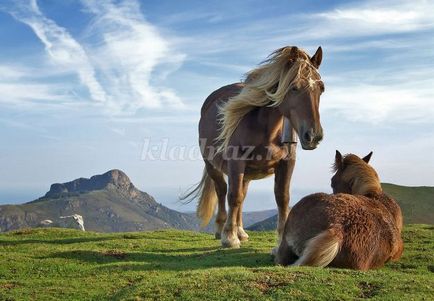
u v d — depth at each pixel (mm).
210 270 6816
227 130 9344
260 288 5797
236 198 9477
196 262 8484
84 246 10906
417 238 11094
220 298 5609
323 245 6344
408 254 8844
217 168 10609
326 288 5637
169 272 7719
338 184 8242
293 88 8148
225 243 9727
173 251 10398
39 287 7109
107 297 6434
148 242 11609
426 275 7164
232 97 9852
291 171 9391
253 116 9141
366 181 7801
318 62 8516
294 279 5938
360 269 6578
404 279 5992
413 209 27500
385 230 6891
